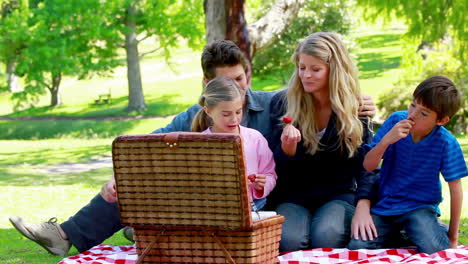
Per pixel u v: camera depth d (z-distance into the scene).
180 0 30.27
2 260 4.12
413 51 21.17
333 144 3.81
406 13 19.61
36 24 29.61
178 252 3.00
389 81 29.12
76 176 11.37
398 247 3.92
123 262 3.60
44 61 29.38
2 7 33.09
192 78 37.97
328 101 3.80
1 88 36.75
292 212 3.85
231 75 3.84
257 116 4.02
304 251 3.62
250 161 3.59
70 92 37.75
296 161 3.86
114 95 35.84
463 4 18.95
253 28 11.53
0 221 6.07
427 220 3.69
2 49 29.67
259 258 2.98
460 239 4.48
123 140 2.91
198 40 30.78
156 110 30.72
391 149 3.87
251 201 3.42
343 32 22.48
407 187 3.80
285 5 11.88
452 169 3.66
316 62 3.66
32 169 13.05
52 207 7.22
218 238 2.91
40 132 27.66
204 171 2.82
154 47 50.91
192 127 3.71
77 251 4.35
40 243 4.05
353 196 3.97
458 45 19.67
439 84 3.58
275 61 22.91
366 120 3.89
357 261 3.41
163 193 2.92
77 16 28.95
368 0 20.30
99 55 30.95
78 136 26.62
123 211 3.03
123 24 30.47
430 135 3.71
